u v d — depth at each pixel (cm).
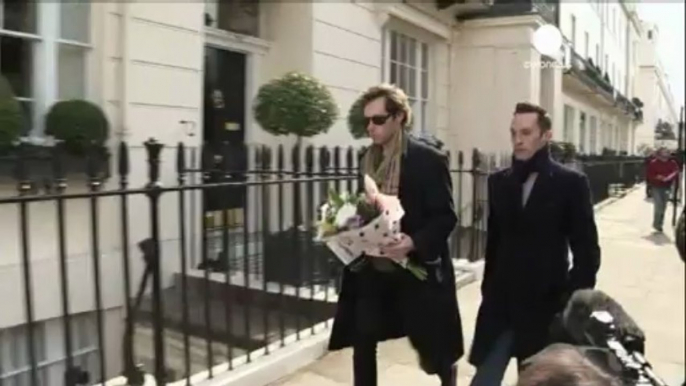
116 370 546
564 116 1967
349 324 354
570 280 321
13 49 575
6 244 523
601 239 1102
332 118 765
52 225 559
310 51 870
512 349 329
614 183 2247
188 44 708
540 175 324
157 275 388
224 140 824
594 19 2620
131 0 641
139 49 653
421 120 1250
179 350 494
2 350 505
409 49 1198
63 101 576
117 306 589
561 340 198
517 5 1291
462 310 630
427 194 329
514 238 329
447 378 342
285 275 596
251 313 579
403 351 510
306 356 479
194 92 717
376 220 310
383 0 1035
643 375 145
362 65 995
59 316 546
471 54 1325
